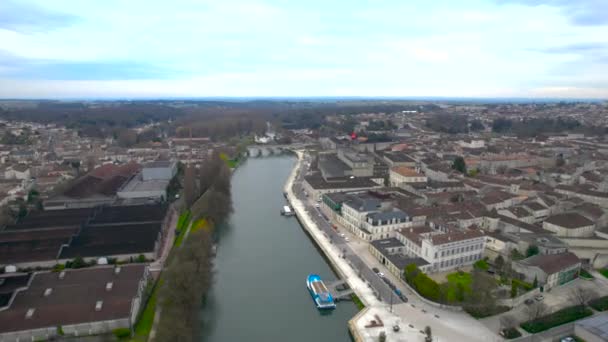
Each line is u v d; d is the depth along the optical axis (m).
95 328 147.25
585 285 182.75
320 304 173.12
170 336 134.38
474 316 160.00
